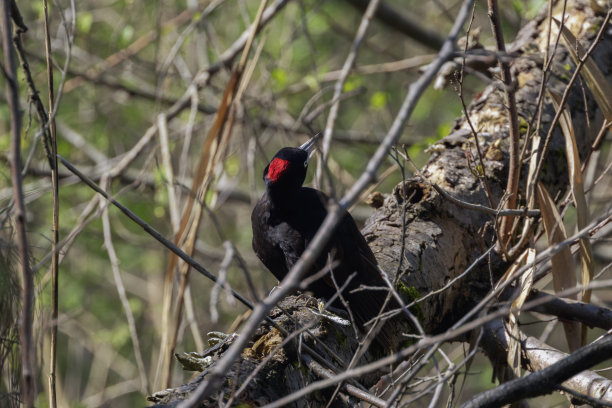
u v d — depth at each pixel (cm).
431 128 1652
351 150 1532
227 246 330
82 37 1347
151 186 1341
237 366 485
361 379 604
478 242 741
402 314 645
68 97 1520
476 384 1469
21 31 575
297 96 1495
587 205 696
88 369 1678
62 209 1433
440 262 695
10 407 489
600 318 650
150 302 1555
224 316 1436
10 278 502
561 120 688
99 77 1316
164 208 1198
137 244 1420
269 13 1066
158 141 1176
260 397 477
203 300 1523
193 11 1298
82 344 1474
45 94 1328
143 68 1437
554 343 1603
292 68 1507
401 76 1706
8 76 425
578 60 690
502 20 1426
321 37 1672
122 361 1573
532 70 872
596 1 939
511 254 685
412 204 735
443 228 720
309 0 1471
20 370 495
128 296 1714
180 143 1468
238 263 376
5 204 583
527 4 1162
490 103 838
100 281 1606
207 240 1642
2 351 497
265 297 493
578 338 674
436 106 1625
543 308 666
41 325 530
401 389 443
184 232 856
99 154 1439
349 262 649
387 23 1439
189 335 1480
